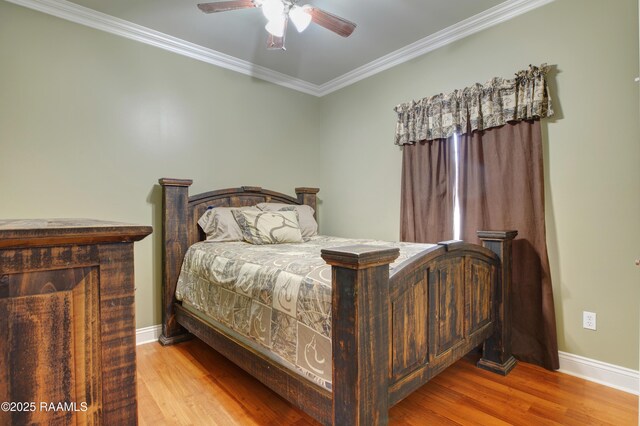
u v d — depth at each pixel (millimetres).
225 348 2043
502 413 1754
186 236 2844
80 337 658
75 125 2496
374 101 3469
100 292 674
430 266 1623
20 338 606
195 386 2045
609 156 2051
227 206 3207
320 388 1352
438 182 2842
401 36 2877
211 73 3223
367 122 3543
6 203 2234
